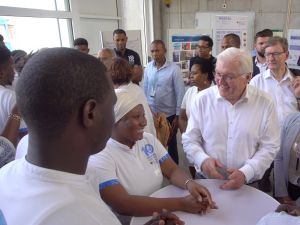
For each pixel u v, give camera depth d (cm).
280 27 508
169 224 93
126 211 106
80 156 51
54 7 392
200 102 153
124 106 112
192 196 114
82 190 50
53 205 44
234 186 130
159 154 137
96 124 50
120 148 117
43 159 48
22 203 45
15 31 341
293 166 151
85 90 46
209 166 140
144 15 547
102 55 251
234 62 134
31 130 48
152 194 124
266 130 144
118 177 113
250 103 144
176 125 290
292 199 158
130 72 198
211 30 467
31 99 45
